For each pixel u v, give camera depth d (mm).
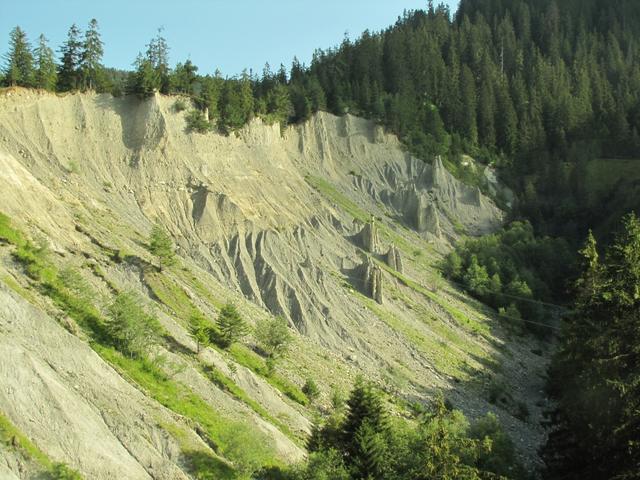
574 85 187250
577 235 137500
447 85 174000
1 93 84875
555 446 58500
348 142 145000
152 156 93625
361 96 154875
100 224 76625
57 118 88625
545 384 88500
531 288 116625
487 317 107125
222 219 91938
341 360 77188
